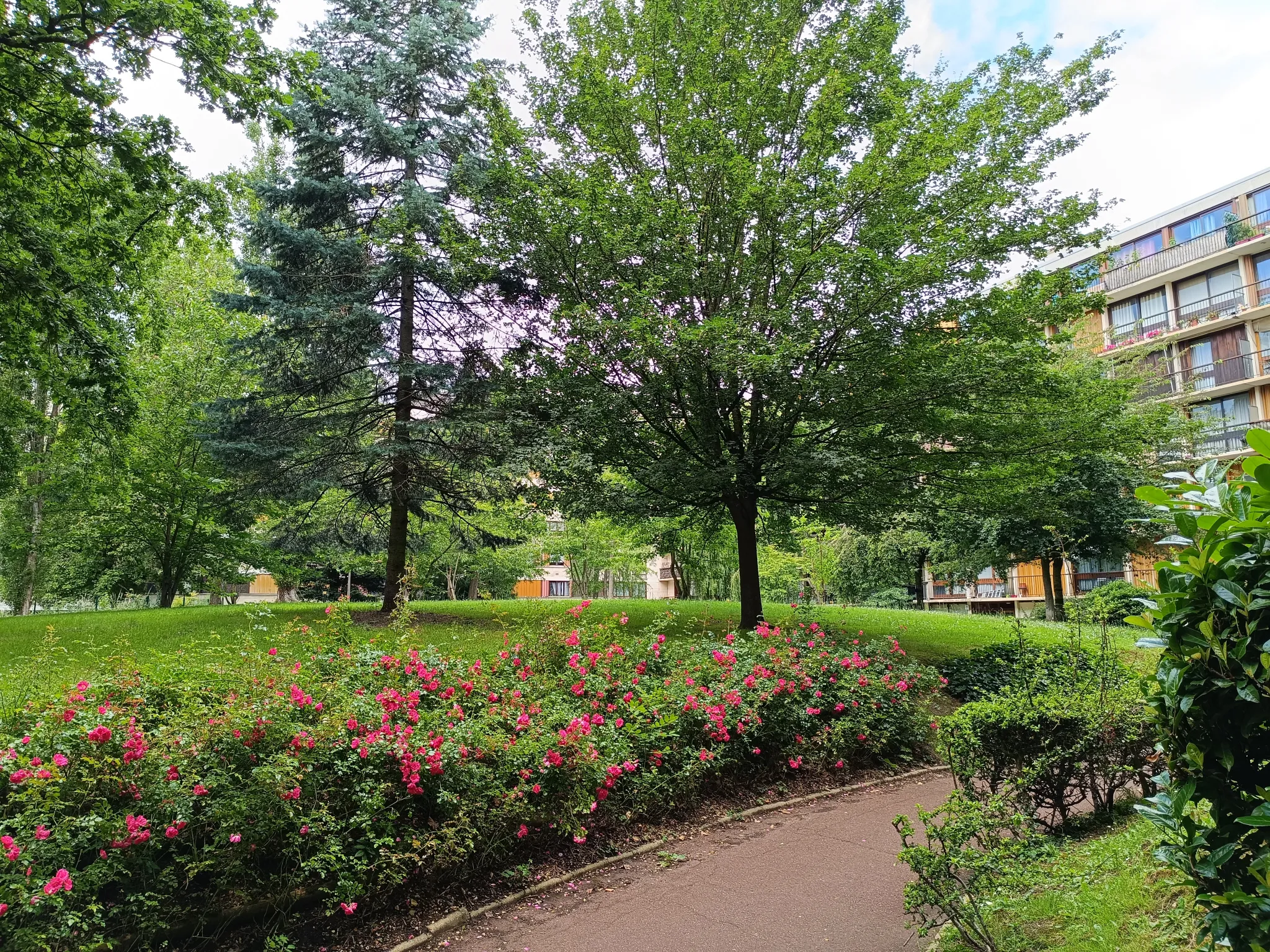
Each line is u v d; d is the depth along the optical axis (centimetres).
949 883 339
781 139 1171
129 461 1695
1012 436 1077
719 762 637
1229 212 2773
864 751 772
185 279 1891
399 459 1300
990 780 485
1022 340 1030
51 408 2092
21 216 973
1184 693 208
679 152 1069
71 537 2056
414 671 581
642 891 473
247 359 1334
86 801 362
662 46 1110
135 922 357
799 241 1001
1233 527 195
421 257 1207
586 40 1202
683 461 1141
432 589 3912
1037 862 402
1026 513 1186
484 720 523
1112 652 601
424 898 446
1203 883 207
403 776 440
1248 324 2698
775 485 1155
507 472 1187
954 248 956
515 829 491
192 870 365
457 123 1387
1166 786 222
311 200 1311
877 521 1238
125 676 486
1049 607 2200
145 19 845
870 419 1081
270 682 489
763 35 1175
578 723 536
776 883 477
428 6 1427
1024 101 973
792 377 1035
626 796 568
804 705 735
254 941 391
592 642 751
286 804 391
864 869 495
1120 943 304
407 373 1246
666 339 1009
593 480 1204
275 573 2389
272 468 1270
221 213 1132
